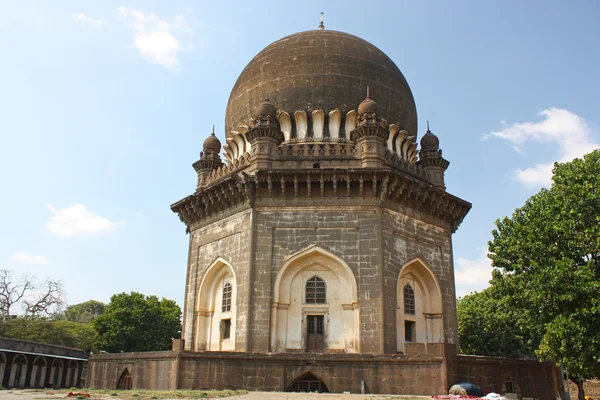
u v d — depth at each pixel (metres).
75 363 41.38
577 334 22.17
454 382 21.22
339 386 21.88
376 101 31.19
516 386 24.88
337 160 28.11
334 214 26.73
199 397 16.56
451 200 30.67
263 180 26.89
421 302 28.91
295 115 30.16
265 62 32.78
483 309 46.06
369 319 24.94
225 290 28.83
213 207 30.17
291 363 22.41
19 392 17.33
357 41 33.97
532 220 25.05
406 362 21.62
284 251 26.41
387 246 26.41
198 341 28.95
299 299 26.34
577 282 22.30
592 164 24.36
